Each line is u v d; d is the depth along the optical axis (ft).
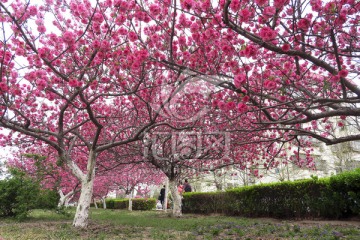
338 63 12.51
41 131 24.38
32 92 23.11
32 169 49.39
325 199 27.71
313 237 17.01
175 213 39.37
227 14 12.13
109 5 17.54
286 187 32.42
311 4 13.62
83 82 19.26
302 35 14.38
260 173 71.92
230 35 13.89
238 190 39.78
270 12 12.21
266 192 34.96
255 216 36.24
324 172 71.97
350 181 25.21
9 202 32.24
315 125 24.68
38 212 42.91
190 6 12.87
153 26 17.17
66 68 21.44
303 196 30.35
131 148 34.91
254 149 34.32
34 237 18.16
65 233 19.49
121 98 31.37
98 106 30.76
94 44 17.26
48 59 19.16
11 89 19.38
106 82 20.01
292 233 18.66
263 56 17.92
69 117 33.01
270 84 13.69
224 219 33.30
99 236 18.65
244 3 13.15
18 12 17.25
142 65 17.13
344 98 12.90
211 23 13.48
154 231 21.30
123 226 25.48
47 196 33.65
